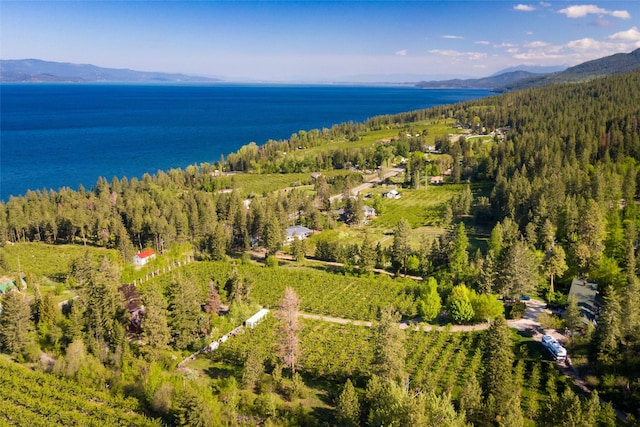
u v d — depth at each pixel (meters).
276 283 113.12
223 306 101.19
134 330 86.75
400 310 97.19
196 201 178.12
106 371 70.88
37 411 62.41
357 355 78.69
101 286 82.75
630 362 67.88
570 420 53.41
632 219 125.69
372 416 55.81
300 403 64.19
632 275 85.56
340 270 125.00
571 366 74.19
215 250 133.25
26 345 77.50
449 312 91.56
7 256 131.62
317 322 92.06
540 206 130.38
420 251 121.19
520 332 85.12
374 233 157.38
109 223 150.38
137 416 61.53
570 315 81.81
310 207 167.88
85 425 59.44
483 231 155.25
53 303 85.38
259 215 149.00
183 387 62.84
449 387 66.81
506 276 95.56
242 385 69.88
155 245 145.25
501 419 56.75
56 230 150.25
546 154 183.25
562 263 99.56
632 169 146.25
